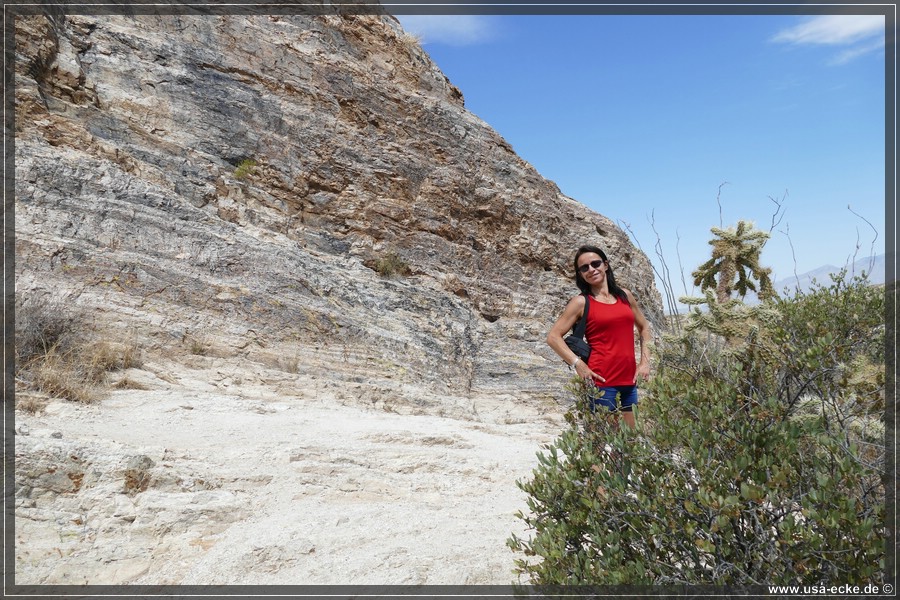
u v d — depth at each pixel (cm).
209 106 1436
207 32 1503
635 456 312
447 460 672
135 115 1323
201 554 429
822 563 263
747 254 686
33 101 1125
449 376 1391
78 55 1291
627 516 302
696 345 511
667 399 333
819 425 312
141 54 1383
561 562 296
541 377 1612
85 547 414
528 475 653
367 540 436
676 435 308
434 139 1827
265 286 1186
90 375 828
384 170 1683
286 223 1462
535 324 1831
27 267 934
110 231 1058
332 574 388
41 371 771
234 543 432
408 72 1894
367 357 1227
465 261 1791
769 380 385
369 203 1636
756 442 306
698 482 294
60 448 478
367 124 1706
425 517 489
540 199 2058
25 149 1049
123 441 624
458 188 1823
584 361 441
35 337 824
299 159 1550
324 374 1127
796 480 294
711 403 329
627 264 2300
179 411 793
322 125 1609
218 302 1108
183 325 1038
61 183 1053
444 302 1606
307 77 1623
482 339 1642
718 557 272
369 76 1753
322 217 1563
